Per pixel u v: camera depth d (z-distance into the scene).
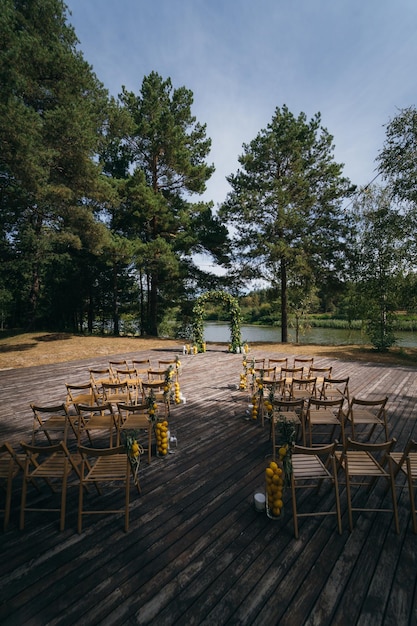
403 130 13.66
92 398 6.67
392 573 2.76
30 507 3.69
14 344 17.12
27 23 13.73
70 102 12.91
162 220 20.19
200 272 22.33
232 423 6.15
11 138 10.62
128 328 29.81
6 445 3.29
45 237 15.67
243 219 18.48
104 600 2.52
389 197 15.03
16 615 2.39
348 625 2.33
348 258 17.58
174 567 2.82
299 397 6.84
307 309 25.75
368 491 3.91
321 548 3.04
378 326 16.12
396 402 7.48
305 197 18.20
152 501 3.78
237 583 2.66
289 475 3.31
